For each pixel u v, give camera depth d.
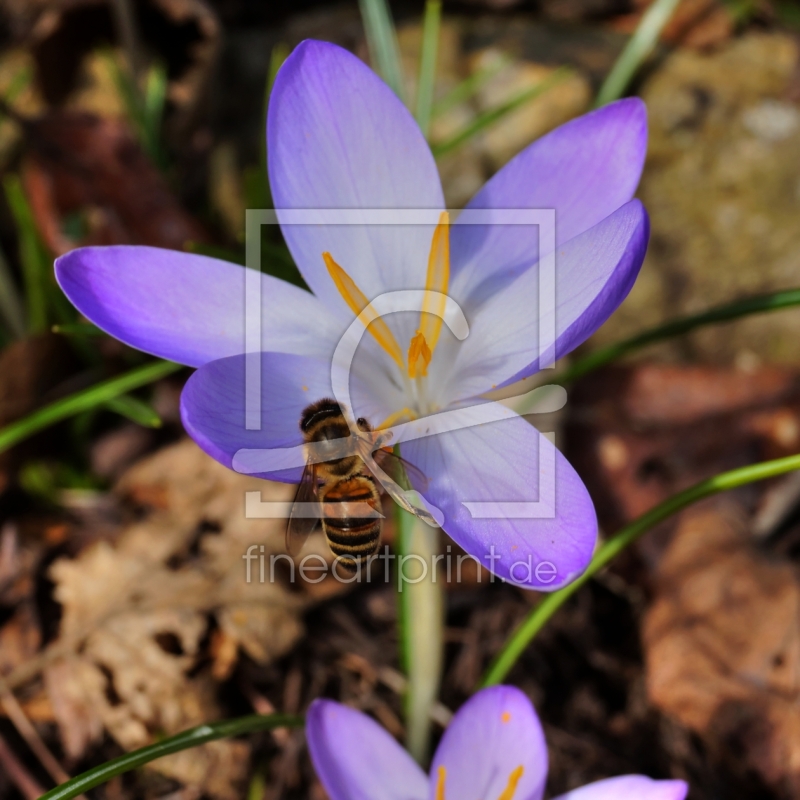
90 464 0.20
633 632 0.18
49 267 0.19
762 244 0.20
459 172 0.21
